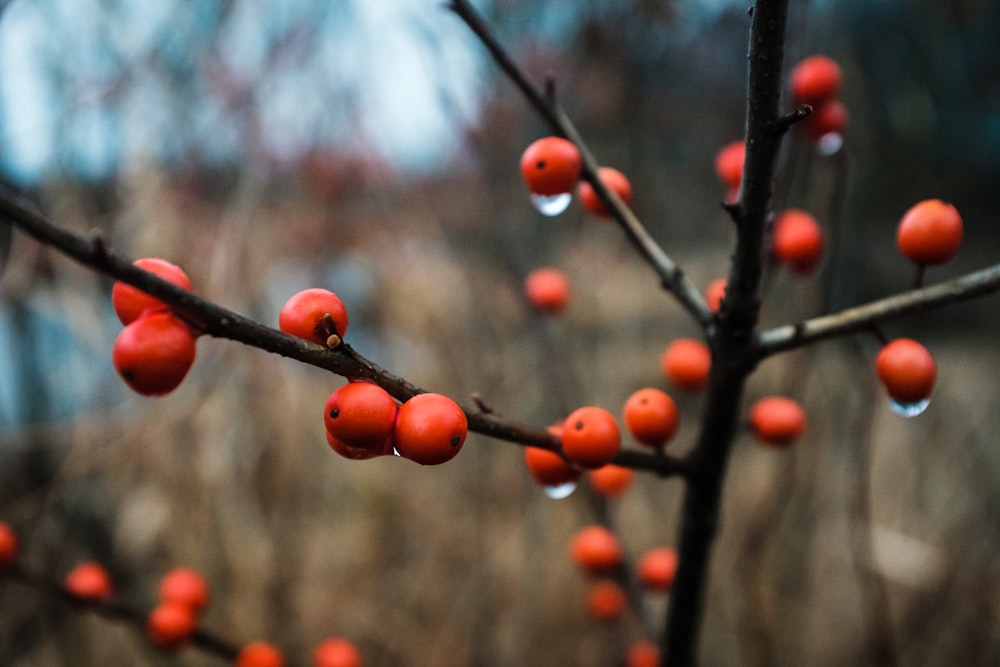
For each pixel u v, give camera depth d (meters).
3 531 0.24
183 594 0.25
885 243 0.62
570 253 0.50
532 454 0.20
